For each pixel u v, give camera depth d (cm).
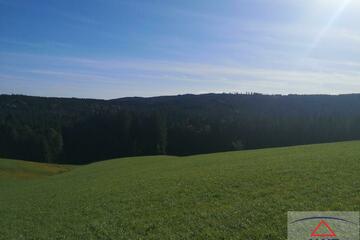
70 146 12544
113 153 12275
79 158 12288
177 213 1605
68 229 1603
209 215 1490
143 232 1420
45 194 2881
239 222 1345
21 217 2014
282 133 11769
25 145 11500
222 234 1265
